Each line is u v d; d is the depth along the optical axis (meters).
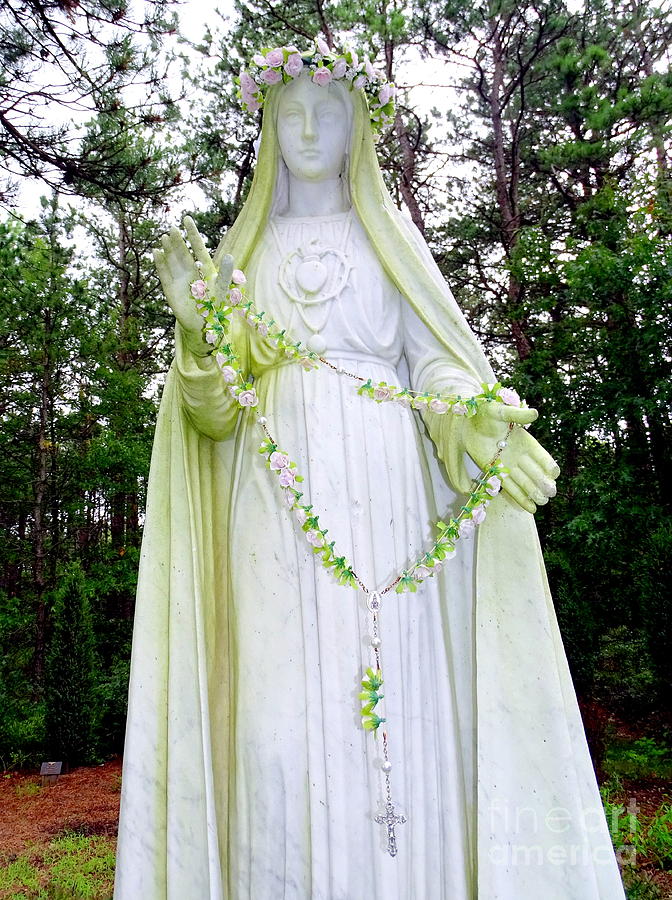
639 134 12.35
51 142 7.45
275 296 2.68
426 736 2.33
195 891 2.21
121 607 16.80
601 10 15.87
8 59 7.12
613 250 11.82
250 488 2.50
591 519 10.23
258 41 13.30
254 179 2.89
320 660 2.27
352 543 2.36
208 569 2.58
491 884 2.18
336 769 2.20
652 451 10.85
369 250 2.79
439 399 2.46
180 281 2.40
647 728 10.77
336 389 2.51
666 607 10.16
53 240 15.60
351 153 2.85
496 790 2.26
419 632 2.38
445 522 2.64
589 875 2.16
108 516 17.44
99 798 10.11
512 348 16.02
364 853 2.17
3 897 6.71
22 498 15.99
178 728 2.31
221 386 2.50
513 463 2.33
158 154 9.38
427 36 14.88
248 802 2.28
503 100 15.80
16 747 11.98
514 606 2.39
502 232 15.09
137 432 15.79
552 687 2.31
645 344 10.59
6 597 14.50
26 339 14.39
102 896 6.72
